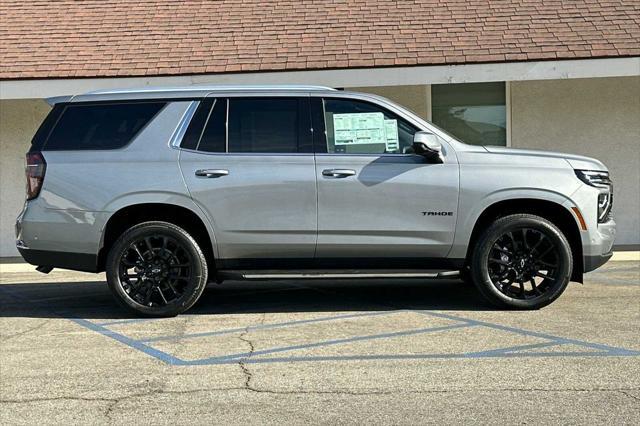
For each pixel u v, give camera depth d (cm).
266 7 1314
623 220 1234
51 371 570
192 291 728
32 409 487
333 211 718
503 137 1254
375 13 1270
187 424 457
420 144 700
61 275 1085
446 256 730
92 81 1141
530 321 696
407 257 729
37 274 1097
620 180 1230
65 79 1141
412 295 857
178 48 1209
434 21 1234
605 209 738
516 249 729
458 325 688
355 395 502
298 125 734
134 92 750
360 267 732
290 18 1274
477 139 1259
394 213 718
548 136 1241
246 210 719
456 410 470
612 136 1230
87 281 1023
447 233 721
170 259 730
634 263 1074
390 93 1262
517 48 1134
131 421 463
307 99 741
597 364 558
